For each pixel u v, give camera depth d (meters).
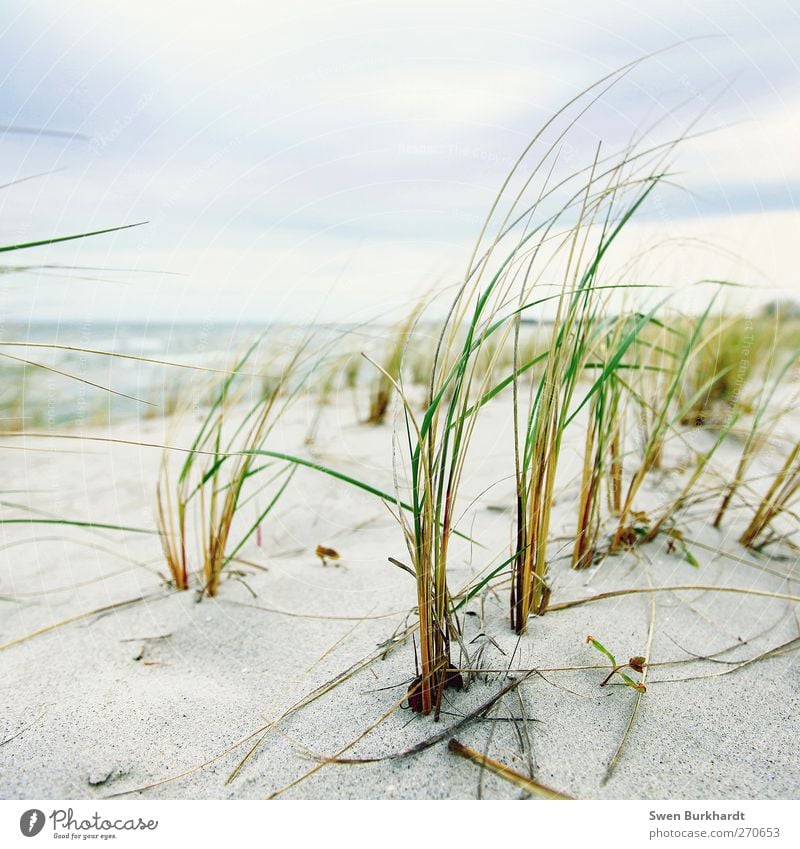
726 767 1.09
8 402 3.05
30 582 1.83
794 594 1.63
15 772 1.11
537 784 1.05
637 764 1.09
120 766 1.12
